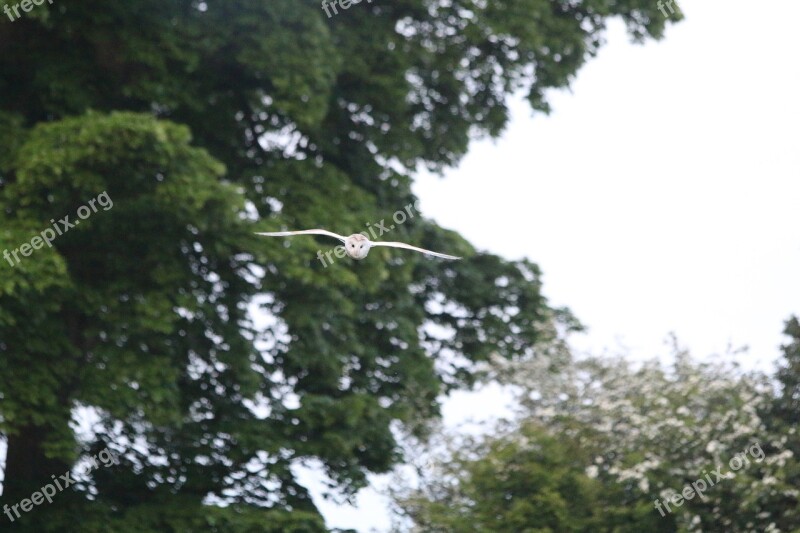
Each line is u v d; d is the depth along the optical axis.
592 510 56.28
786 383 61.09
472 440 61.88
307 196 59.34
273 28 58.56
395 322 62.50
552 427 61.78
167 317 54.00
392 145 63.75
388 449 59.94
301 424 58.22
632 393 61.88
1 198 53.41
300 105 58.38
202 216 54.09
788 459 58.03
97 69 58.97
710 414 60.28
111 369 53.75
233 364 57.66
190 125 59.88
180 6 58.97
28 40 58.25
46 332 52.62
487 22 62.84
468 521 56.09
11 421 52.50
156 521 54.91
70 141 52.09
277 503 58.41
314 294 58.16
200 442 58.09
